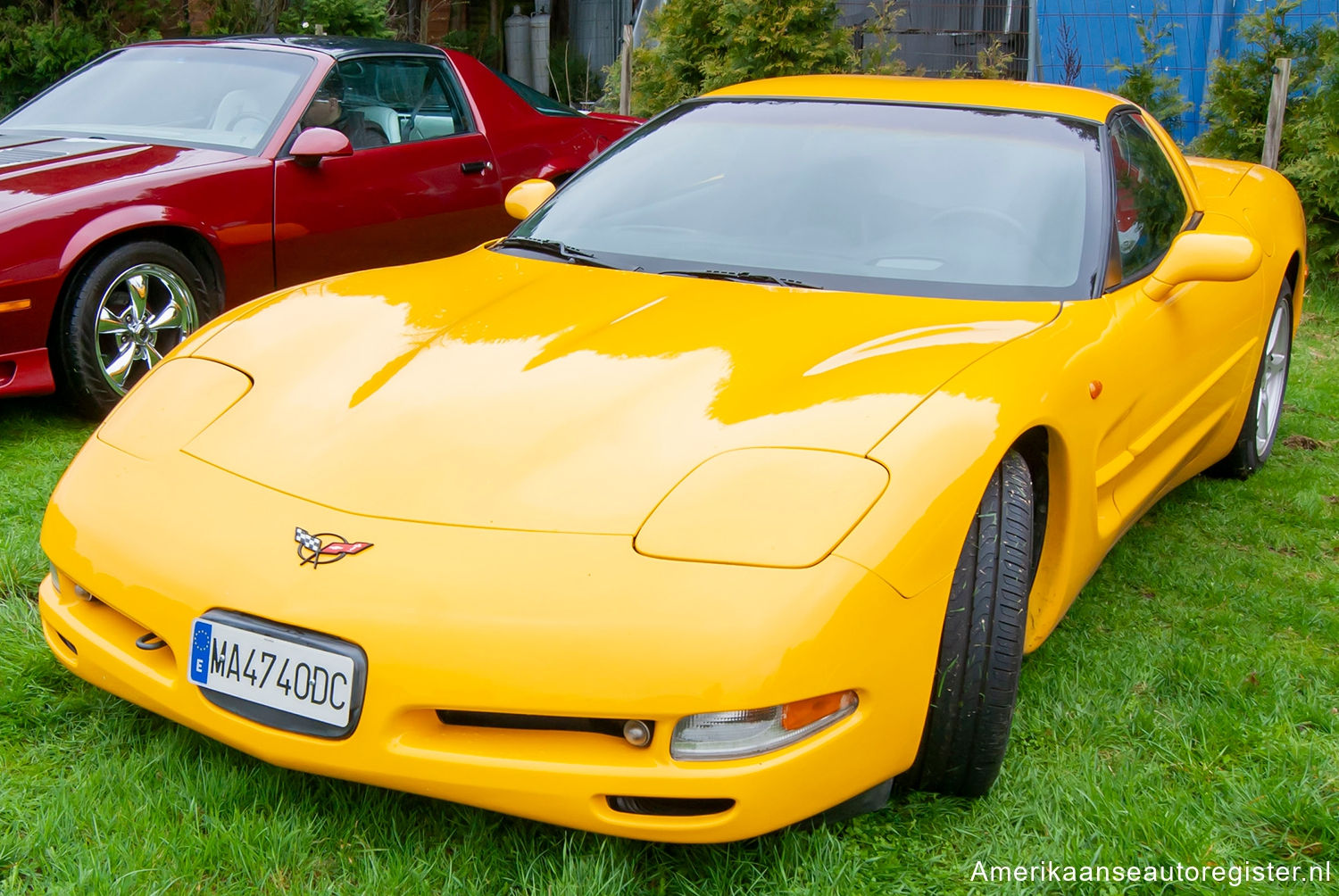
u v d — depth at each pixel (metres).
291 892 1.88
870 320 2.48
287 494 2.01
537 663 1.77
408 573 1.85
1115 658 2.77
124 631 2.13
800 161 3.12
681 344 2.36
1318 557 3.57
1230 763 2.36
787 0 8.23
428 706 1.80
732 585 1.79
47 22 9.95
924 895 1.95
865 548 1.86
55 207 4.00
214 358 2.46
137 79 5.27
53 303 3.96
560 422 2.09
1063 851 2.03
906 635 1.91
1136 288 2.89
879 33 8.83
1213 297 3.29
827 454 1.97
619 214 3.13
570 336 2.42
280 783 2.12
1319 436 4.84
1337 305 7.19
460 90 5.76
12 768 2.18
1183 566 3.43
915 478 1.95
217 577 1.94
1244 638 2.95
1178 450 3.31
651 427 2.07
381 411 2.17
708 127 3.35
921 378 2.16
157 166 4.46
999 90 3.42
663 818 1.82
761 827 1.83
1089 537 2.53
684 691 1.75
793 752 1.82
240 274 4.64
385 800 2.10
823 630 1.79
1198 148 8.10
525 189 3.49
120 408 2.39
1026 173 3.00
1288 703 2.57
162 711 2.06
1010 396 2.15
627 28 9.12
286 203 4.77
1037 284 2.71
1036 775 2.26
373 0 10.76
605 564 1.82
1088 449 2.43
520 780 1.81
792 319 2.49
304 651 1.85
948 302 2.60
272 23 10.72
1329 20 9.48
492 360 2.33
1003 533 2.11
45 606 2.25
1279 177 4.54
